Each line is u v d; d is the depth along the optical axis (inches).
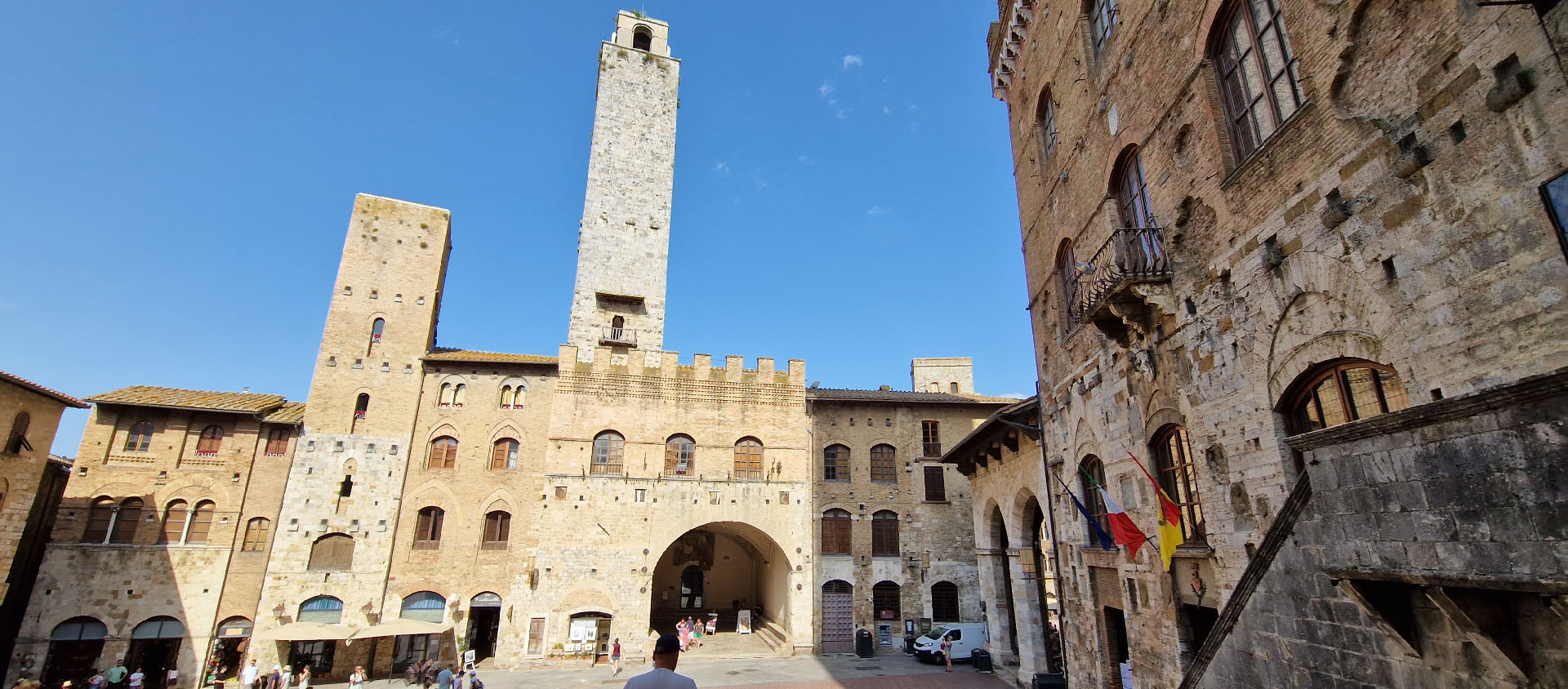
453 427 1603.1
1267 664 362.9
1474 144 322.7
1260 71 489.7
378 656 1433.3
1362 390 400.2
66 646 1312.7
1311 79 428.8
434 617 1486.2
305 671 1259.8
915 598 1690.5
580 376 1660.9
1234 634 393.4
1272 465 460.4
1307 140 431.5
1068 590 869.8
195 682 1342.3
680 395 1699.1
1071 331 848.9
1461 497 245.4
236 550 1441.9
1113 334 678.5
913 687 1218.0
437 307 1780.3
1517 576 221.0
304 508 1480.1
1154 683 631.2
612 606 1529.3
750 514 1651.1
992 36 1087.6
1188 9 565.9
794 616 1604.3
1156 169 611.8
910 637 1636.3
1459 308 326.0
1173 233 584.4
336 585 1451.8
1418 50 355.9
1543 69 292.5
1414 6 358.6
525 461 1600.6
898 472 1781.5
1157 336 619.8
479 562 1526.8
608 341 1861.5
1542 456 219.6
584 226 1975.9
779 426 1731.1
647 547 1576.0
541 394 1658.5
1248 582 381.1
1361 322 386.9
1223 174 517.0
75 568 1347.2
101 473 1405.0
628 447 1637.6
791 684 1264.8
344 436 1544.0
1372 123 380.8
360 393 1583.4
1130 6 666.8
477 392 1636.3
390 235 1704.0
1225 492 517.3
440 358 1624.0
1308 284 429.4
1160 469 640.4
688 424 1684.3
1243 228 496.1
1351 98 400.2
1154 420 630.5
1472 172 323.0
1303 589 339.9
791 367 1775.3
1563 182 283.1
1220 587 521.3
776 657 1560.0
